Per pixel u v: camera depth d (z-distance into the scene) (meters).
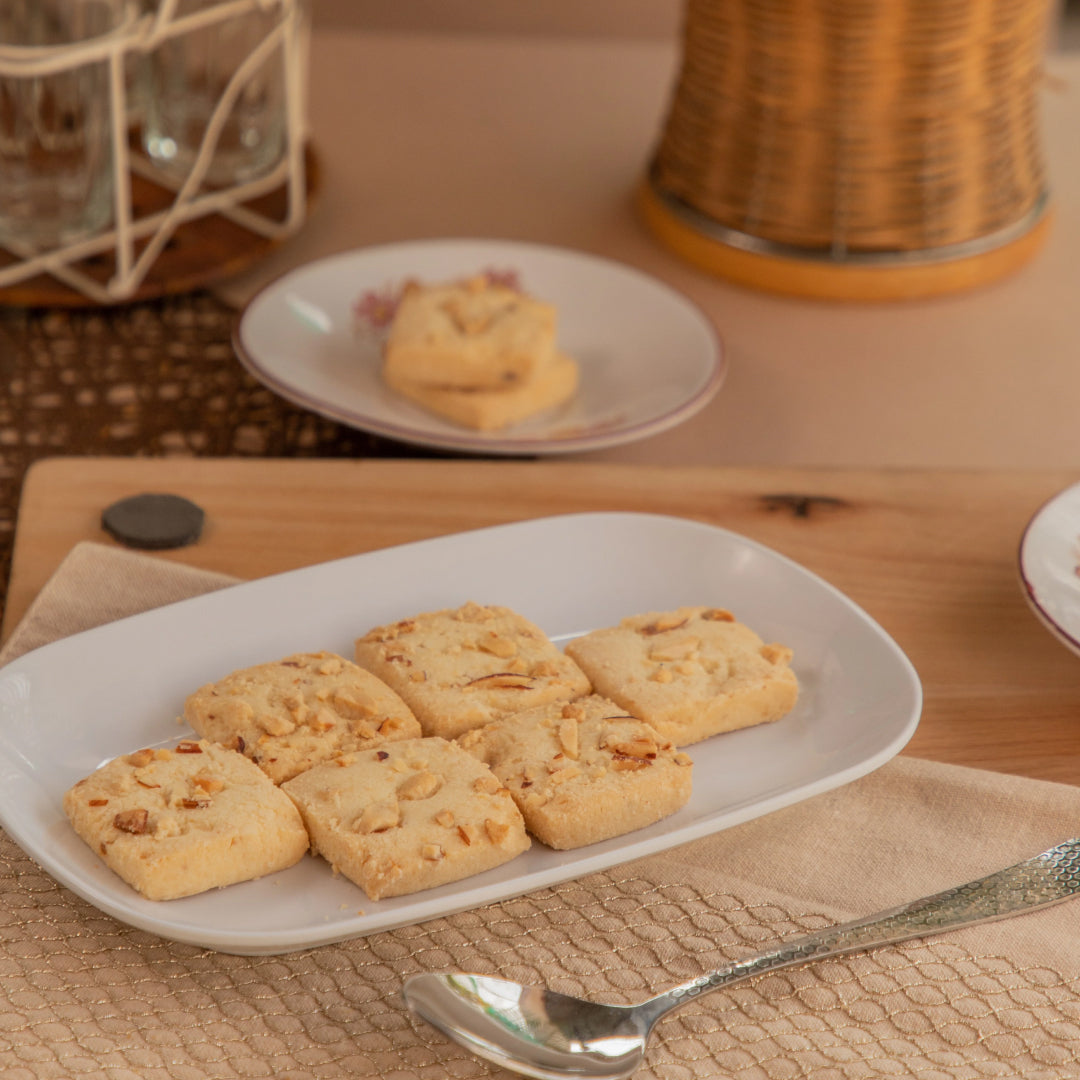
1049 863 1.04
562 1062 0.98
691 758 1.06
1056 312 1.42
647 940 1.02
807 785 1.04
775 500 1.20
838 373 1.36
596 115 1.70
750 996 1.00
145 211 1.39
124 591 1.13
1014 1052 0.99
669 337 1.32
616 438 1.23
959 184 1.39
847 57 1.33
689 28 1.39
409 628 1.10
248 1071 0.98
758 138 1.38
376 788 1.03
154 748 1.06
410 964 1.01
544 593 1.13
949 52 1.33
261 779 1.03
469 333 1.28
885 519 1.19
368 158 1.55
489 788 1.03
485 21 2.15
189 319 1.36
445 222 1.46
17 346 1.33
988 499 1.20
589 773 1.04
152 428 1.29
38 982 1.00
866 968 1.01
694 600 1.13
